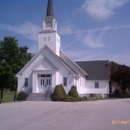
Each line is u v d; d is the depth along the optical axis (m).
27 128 10.34
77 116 14.40
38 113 16.28
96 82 46.59
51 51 36.94
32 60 37.69
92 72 48.38
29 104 24.95
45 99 33.22
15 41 39.66
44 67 35.84
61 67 36.31
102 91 46.06
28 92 36.94
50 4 42.38
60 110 18.19
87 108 19.59
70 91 33.91
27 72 37.56
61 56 40.94
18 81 37.56
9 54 39.12
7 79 37.00
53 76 35.44
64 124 11.37
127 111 17.03
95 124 11.30
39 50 37.50
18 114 15.85
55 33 40.16
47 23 41.41
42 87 36.31
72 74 35.62
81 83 41.62
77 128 10.23
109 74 47.31
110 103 26.00
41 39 40.69
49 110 18.27
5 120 13.06
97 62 51.34
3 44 38.94
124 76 45.59
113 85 49.50
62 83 35.91
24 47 41.78
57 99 32.03
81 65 51.25
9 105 23.77
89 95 46.22
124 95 47.03
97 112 16.50
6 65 36.88
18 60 39.12
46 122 12.08
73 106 21.81
